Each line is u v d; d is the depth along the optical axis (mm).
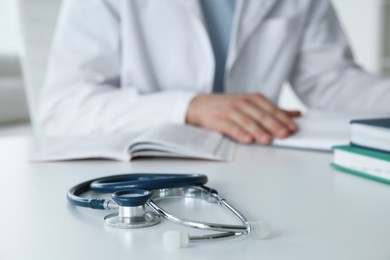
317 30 1272
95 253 272
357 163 481
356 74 1208
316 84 1261
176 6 1119
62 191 434
